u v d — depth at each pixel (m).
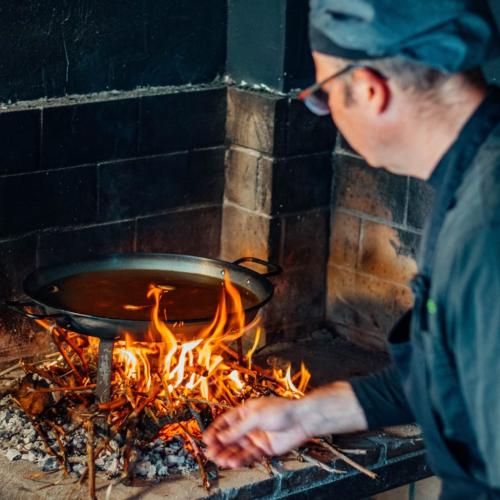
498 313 1.38
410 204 3.57
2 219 3.29
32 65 3.27
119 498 2.65
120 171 3.52
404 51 1.48
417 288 1.56
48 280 3.04
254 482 2.75
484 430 1.42
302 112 3.63
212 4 3.63
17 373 3.33
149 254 3.21
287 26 3.51
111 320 2.61
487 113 1.52
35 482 2.72
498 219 1.41
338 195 3.82
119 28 3.43
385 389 1.96
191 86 3.66
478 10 1.50
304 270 3.85
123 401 2.85
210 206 3.81
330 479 2.91
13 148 3.24
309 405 1.99
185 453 2.83
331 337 3.92
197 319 2.64
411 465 3.08
